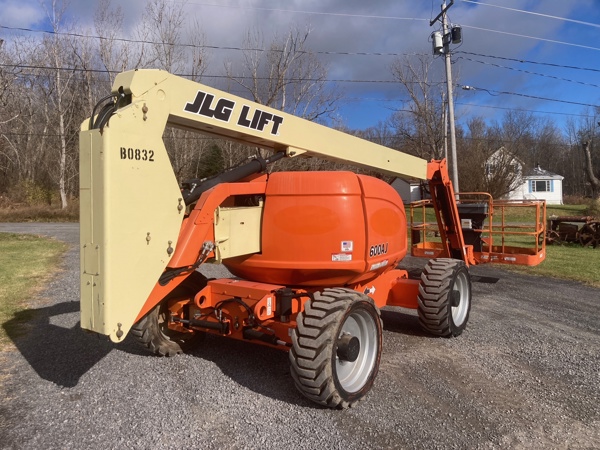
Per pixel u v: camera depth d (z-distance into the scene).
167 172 3.58
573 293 8.66
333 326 3.62
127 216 3.28
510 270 11.32
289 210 4.40
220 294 4.50
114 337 3.20
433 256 10.03
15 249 14.60
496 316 6.90
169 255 3.60
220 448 3.20
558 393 4.18
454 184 20.02
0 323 6.31
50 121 37.50
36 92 37.88
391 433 3.43
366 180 4.78
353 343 3.79
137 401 3.91
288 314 4.22
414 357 5.09
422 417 3.69
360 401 3.93
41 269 10.80
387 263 5.13
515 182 36.69
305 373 3.57
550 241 16.61
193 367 4.68
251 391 4.12
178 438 3.32
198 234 3.89
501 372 4.67
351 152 5.49
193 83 3.80
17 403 3.88
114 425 3.51
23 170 39.28
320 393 3.59
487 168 33.31
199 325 4.60
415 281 5.89
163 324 4.99
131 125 3.31
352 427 3.51
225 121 4.05
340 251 4.40
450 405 3.91
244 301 4.32
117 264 3.21
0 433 3.39
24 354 5.08
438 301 5.52
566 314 7.05
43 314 6.79
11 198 36.03
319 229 4.38
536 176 48.59
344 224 4.39
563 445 3.32
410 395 4.10
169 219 3.59
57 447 3.20
